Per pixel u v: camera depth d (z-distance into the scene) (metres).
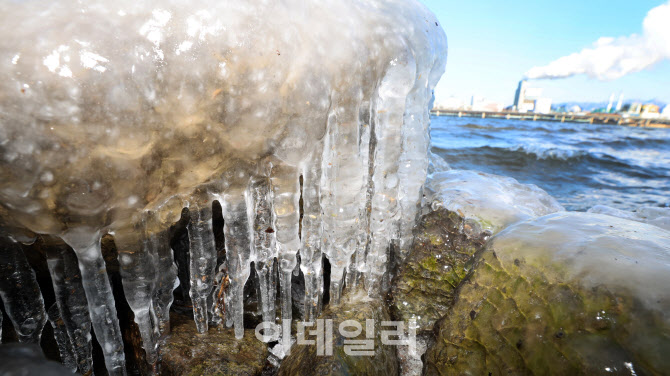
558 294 1.13
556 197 7.26
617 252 1.16
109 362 1.11
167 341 1.44
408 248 1.96
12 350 0.82
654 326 0.91
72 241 0.92
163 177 1.06
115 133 0.85
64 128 0.79
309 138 1.23
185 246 1.65
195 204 1.25
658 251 1.15
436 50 1.81
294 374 1.29
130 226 1.04
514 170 10.18
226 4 0.95
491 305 1.33
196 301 1.45
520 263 1.31
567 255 1.22
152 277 1.18
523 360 1.12
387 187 1.66
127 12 0.85
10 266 1.02
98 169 0.87
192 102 0.96
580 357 0.98
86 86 0.79
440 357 1.40
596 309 1.02
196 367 1.35
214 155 1.11
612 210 2.55
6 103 0.73
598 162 11.30
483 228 1.84
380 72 1.48
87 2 0.82
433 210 2.12
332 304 1.67
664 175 9.76
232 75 0.99
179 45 0.90
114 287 1.54
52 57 0.76
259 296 1.79
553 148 12.84
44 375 0.77
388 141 1.61
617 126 34.03
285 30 1.08
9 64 0.73
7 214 0.87
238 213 1.30
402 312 1.80
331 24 1.28
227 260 1.38
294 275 1.95
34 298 1.10
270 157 1.25
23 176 0.78
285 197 1.33
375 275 1.77
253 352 1.49
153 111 0.91
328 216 1.53
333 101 1.33
